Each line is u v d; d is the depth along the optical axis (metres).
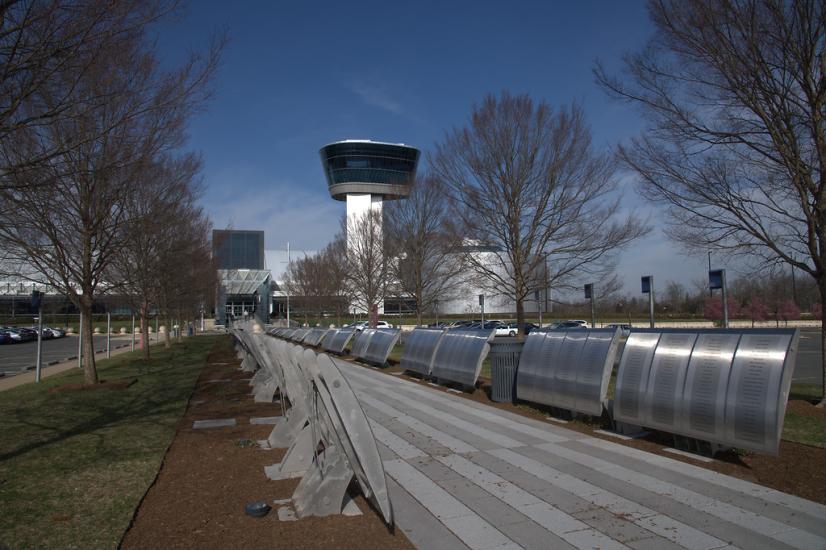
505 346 10.46
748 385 5.81
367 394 11.74
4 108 6.58
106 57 7.23
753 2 8.09
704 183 9.55
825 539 4.23
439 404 10.46
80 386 13.20
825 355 8.99
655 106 9.65
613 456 6.64
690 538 4.28
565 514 4.82
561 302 21.55
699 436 6.26
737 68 8.56
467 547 4.16
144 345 20.92
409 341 15.34
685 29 8.89
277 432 7.09
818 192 8.56
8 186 6.25
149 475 5.84
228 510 4.85
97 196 11.98
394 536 4.33
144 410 9.98
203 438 7.64
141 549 4.05
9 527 4.44
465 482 5.76
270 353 7.54
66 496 5.19
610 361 7.95
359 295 38.78
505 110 14.51
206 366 18.58
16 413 9.80
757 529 4.43
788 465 5.98
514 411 9.66
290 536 4.30
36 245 12.15
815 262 8.80
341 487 4.80
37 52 6.01
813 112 8.29
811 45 8.05
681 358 6.69
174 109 9.05
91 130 8.26
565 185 14.38
